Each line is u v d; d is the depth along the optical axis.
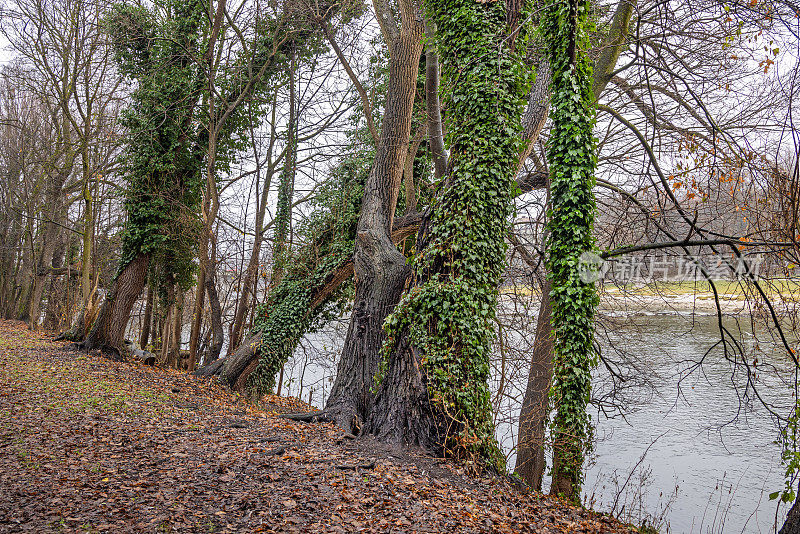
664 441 16.77
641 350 16.44
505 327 14.31
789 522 5.86
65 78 22.62
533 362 13.05
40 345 19.86
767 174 9.03
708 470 14.70
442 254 9.92
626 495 12.40
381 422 9.88
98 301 21.95
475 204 9.80
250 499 6.37
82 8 22.55
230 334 23.08
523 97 10.52
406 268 11.88
